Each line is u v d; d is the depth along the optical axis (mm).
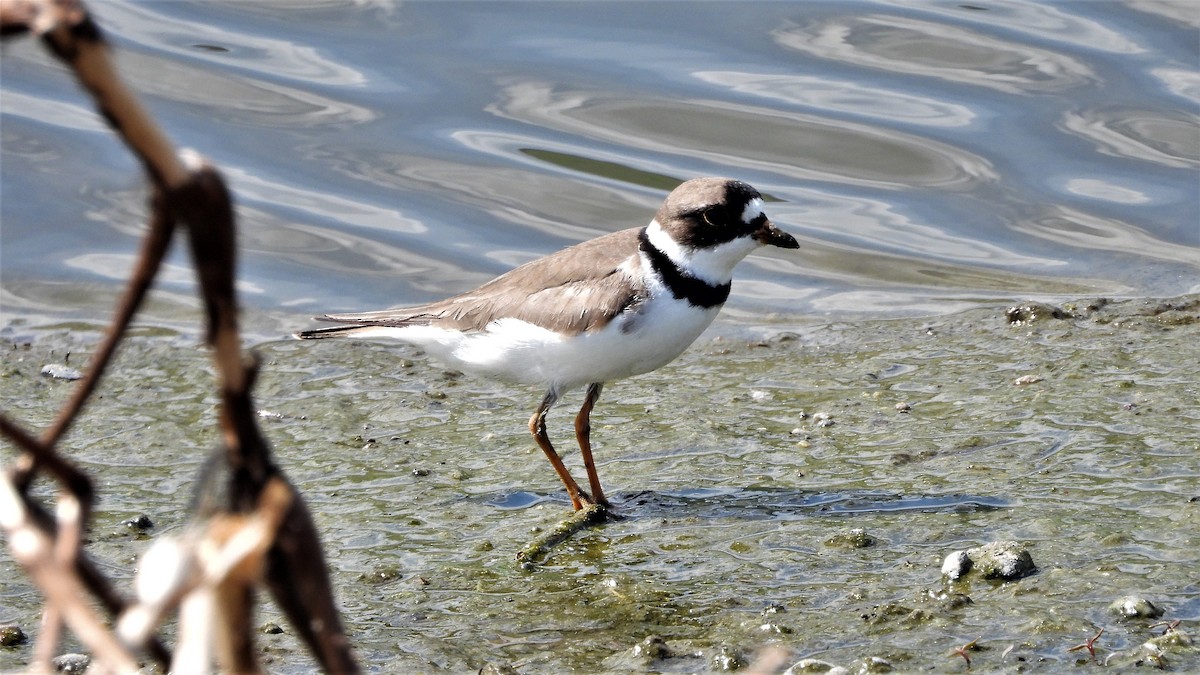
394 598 8734
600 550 9422
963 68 18672
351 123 17812
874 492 10086
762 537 9414
